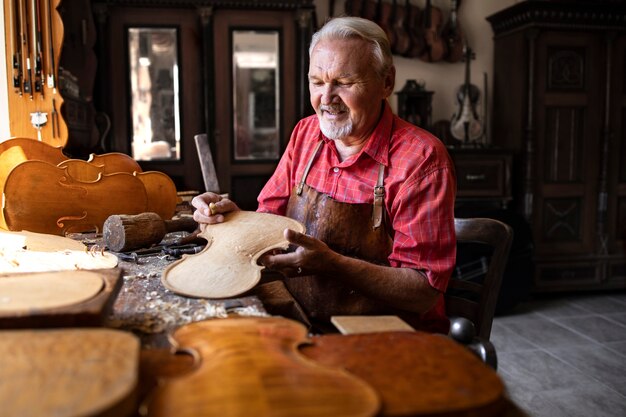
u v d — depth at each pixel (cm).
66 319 73
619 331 350
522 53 410
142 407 56
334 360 68
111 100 365
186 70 373
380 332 78
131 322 93
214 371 61
